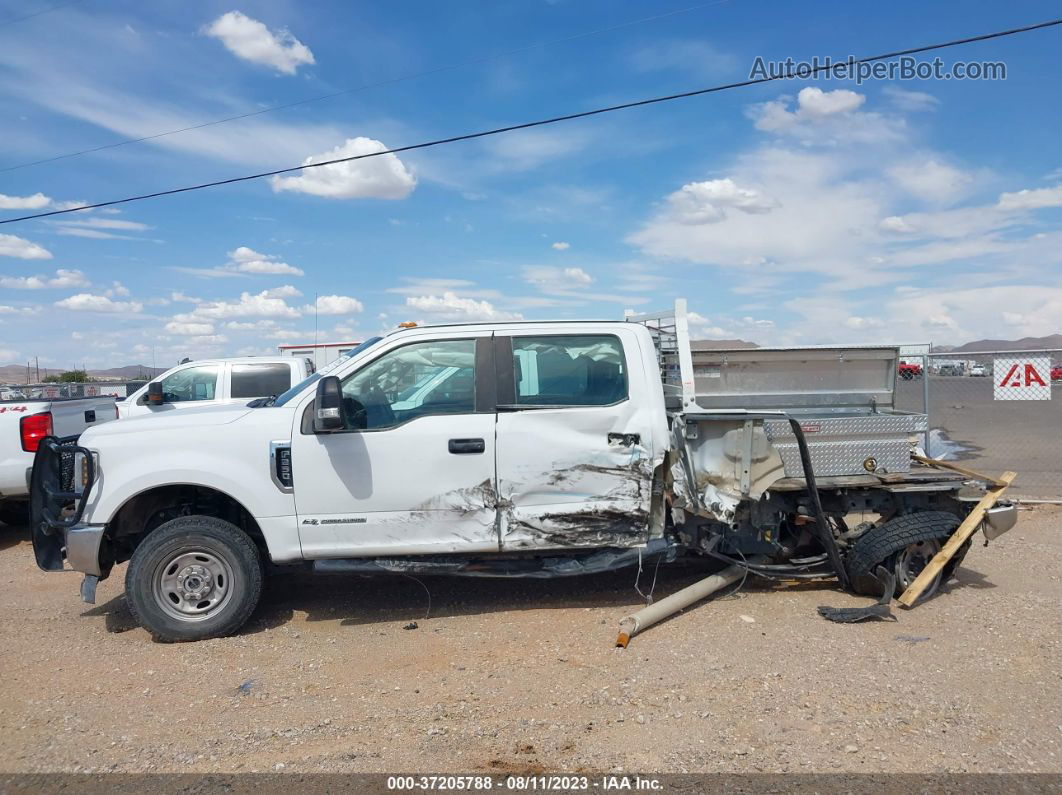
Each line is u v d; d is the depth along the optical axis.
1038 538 8.04
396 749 3.82
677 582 6.39
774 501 6.02
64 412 9.07
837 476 6.06
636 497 5.51
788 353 6.63
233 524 5.59
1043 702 4.19
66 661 5.04
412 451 5.37
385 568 5.43
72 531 5.33
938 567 5.80
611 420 5.50
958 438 16.39
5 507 9.31
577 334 5.64
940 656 4.82
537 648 5.08
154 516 5.73
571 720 4.08
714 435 5.69
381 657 5.01
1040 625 5.36
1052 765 3.57
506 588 6.34
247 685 4.61
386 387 5.51
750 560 6.24
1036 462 13.17
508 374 5.53
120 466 5.34
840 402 6.80
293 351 18.58
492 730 3.99
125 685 4.65
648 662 4.79
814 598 6.00
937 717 4.04
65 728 4.11
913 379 11.24
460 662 4.89
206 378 11.35
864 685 4.41
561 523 5.47
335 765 3.68
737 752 3.72
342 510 5.36
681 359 6.19
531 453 5.43
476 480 5.41
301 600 6.16
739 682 4.47
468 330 5.60
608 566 5.57
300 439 5.33
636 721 4.05
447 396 5.52
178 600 5.34
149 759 3.77
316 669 4.84
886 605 5.55
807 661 4.76
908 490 5.99
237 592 5.33
